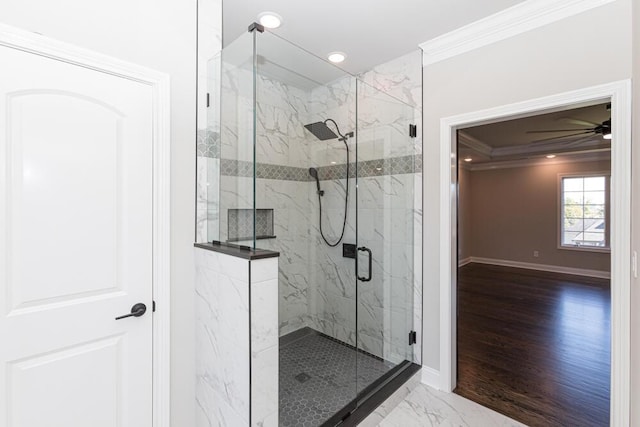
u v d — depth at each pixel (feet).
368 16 6.41
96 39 4.46
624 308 5.04
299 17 6.43
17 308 3.87
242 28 6.89
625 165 5.06
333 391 6.73
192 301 5.53
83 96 4.33
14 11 3.83
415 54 7.76
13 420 3.85
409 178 7.93
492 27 6.49
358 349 8.47
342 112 8.49
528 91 6.11
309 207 9.13
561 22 5.73
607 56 5.26
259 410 4.39
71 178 4.24
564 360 8.79
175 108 5.31
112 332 4.61
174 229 5.28
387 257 8.25
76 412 4.30
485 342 10.04
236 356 4.54
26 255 3.92
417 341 7.86
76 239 4.29
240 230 4.99
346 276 8.79
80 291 4.33
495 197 23.72
